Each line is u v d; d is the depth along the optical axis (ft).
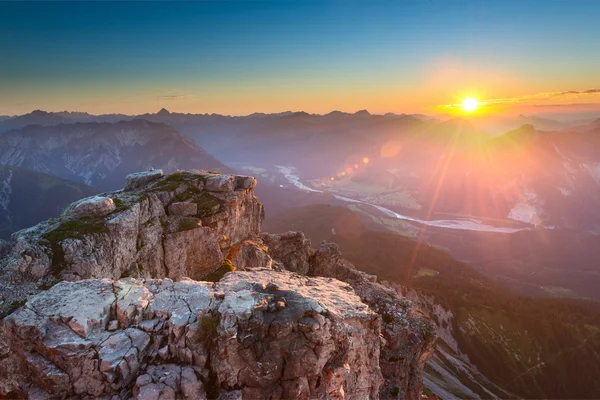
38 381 56.29
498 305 579.07
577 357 482.69
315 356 63.46
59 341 56.85
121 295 66.18
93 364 56.44
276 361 62.28
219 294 69.46
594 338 514.27
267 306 66.85
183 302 67.15
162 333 62.44
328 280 96.12
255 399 60.80
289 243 201.16
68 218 111.04
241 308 64.75
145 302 65.67
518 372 466.70
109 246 107.65
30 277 91.97
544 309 580.30
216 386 60.29
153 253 124.67
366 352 77.51
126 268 114.11
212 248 139.54
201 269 137.59
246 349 61.72
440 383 323.98
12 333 59.67
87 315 60.59
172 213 140.87
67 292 65.92
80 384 55.62
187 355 61.00
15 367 62.23
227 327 61.72
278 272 98.63
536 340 512.63
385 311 158.92
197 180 154.61
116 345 58.75
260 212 190.39
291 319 64.80
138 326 62.64
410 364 145.59
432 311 532.32
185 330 61.87
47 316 60.18
